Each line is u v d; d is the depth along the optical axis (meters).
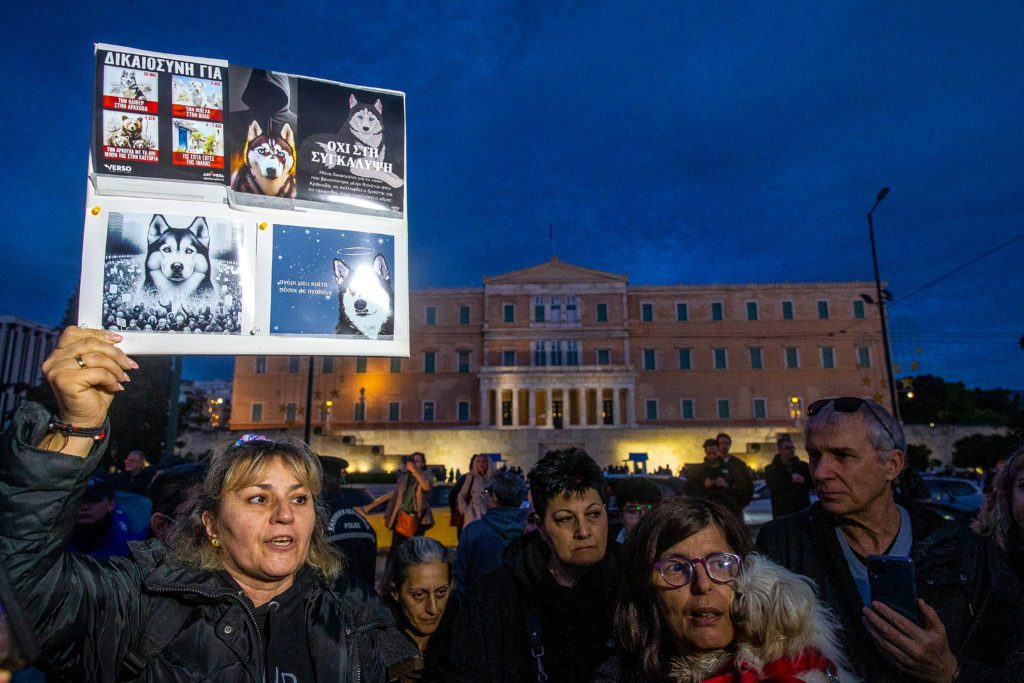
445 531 13.90
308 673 2.04
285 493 2.07
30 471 1.62
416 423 54.75
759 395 54.06
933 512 2.54
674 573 1.94
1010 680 1.86
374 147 2.59
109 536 4.00
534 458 48.50
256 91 2.43
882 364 53.75
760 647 1.77
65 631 1.74
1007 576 2.28
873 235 24.86
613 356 55.16
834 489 2.45
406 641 2.53
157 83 2.30
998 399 63.56
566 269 56.81
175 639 1.90
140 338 2.17
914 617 1.91
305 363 54.78
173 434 23.50
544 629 2.60
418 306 57.25
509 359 55.56
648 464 48.69
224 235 2.32
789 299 55.47
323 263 2.44
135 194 2.23
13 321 14.71
